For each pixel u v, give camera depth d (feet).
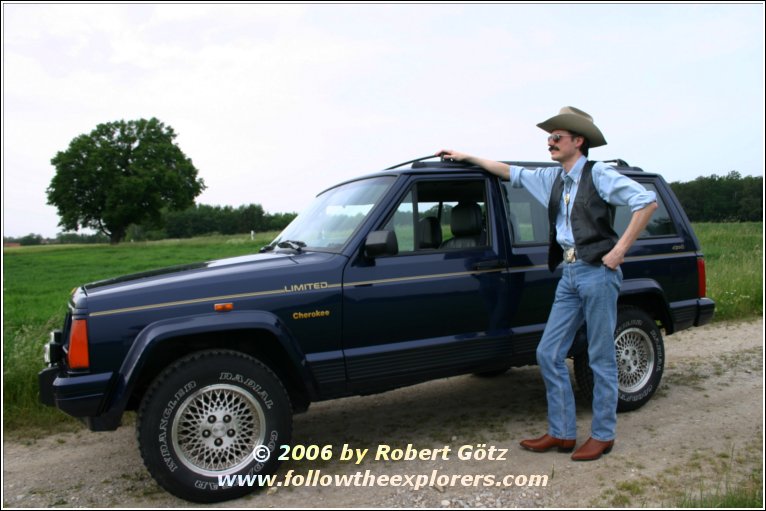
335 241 12.87
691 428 13.88
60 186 200.64
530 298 14.16
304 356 11.71
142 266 81.66
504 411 15.71
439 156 14.48
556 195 12.50
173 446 10.54
